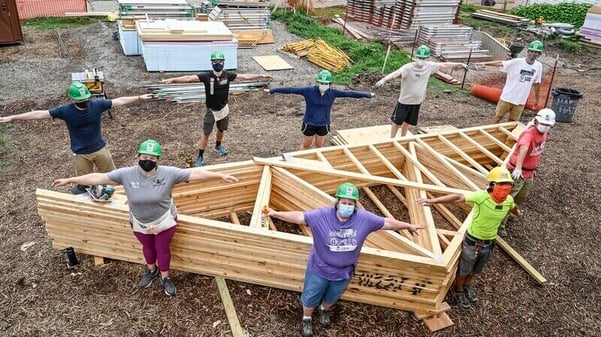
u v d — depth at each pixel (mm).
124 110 9773
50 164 7496
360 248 4082
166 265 4816
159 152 4105
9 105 9727
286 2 20406
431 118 10414
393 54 14672
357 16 18875
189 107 10133
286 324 4723
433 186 5617
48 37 14984
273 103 10719
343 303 5047
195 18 14586
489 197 4484
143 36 11781
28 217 6113
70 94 5152
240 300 4969
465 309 5117
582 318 5160
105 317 4645
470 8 23891
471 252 4742
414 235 5770
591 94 12789
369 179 5734
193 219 4844
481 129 7832
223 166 5887
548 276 5723
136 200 4227
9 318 4582
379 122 9930
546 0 23906
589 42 18562
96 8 19891
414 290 4773
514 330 4918
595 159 8820
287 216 4023
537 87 8453
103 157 5766
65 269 5230
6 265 5242
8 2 13414
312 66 13672
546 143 9422
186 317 4707
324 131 7156
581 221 6879
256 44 15297
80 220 5059
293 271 4918
